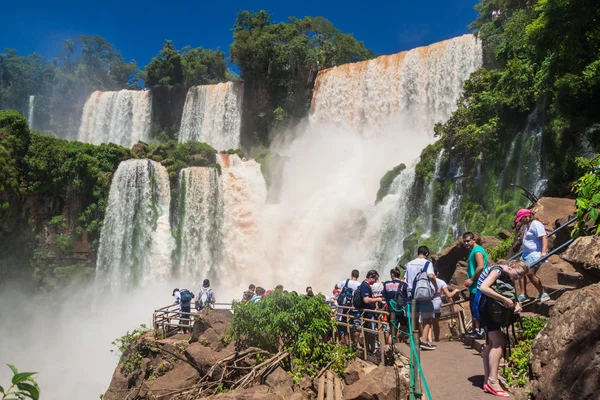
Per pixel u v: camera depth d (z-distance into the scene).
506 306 7.05
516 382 7.70
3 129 35.69
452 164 27.89
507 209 24.02
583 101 21.39
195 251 38.50
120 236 37.72
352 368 8.89
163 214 38.50
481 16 41.28
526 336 8.80
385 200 32.53
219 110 53.50
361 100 44.09
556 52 20.95
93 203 37.84
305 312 9.63
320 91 47.44
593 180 7.88
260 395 7.90
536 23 20.56
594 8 18.64
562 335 6.61
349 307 10.75
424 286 9.46
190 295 15.97
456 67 37.41
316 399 8.55
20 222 36.09
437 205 27.97
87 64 85.56
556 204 15.92
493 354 7.22
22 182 36.19
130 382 14.00
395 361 8.75
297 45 50.47
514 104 25.05
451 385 7.86
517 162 24.47
